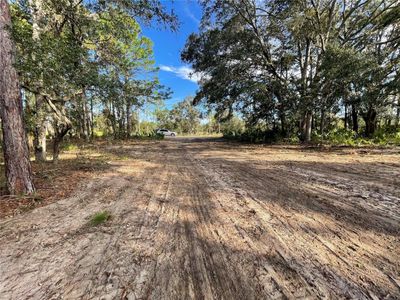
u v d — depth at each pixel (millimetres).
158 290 2070
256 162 8523
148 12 6965
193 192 4930
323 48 14125
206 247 2758
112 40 9180
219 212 3791
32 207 4188
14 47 4805
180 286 2115
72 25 8562
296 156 9820
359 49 14727
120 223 3484
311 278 2158
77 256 2633
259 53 16906
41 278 2273
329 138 14922
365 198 4098
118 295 2020
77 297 2006
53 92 6602
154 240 2959
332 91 12906
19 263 2525
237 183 5512
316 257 2480
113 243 2906
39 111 7602
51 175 6457
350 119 23141
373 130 18219
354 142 12883
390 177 5441
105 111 21984
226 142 21359
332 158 8750
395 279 2109
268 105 17391
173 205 4195
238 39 16266
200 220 3516
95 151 12672
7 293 2076
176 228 3277
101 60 8961
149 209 4027
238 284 2119
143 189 5270
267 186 5148
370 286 2031
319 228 3109
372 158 8258
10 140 4586
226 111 21906
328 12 15500
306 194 4473
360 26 15664
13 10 6973
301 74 17219
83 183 5812
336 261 2398
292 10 13672
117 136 23891
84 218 3686
